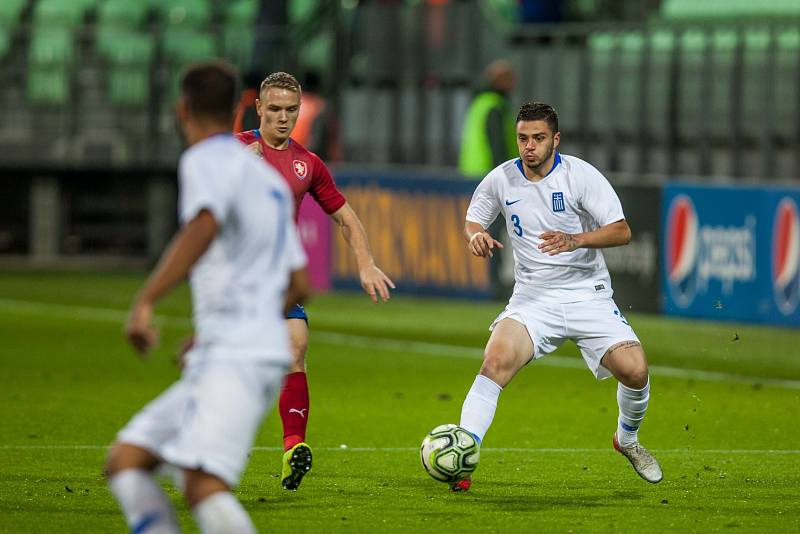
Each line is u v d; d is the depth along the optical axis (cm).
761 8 6456
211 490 1591
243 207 1619
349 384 4047
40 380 4050
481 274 5812
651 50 6106
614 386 4044
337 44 7106
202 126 1659
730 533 2125
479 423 2386
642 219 5212
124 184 7781
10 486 2456
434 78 6794
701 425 3325
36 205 7800
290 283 1705
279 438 3070
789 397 3800
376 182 6194
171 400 1633
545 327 2461
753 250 4791
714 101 5912
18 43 7731
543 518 2222
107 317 5797
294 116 2508
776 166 5712
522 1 6781
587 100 6300
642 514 2262
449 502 2353
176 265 1570
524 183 2483
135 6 7825
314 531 2108
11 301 6288
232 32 7375
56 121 7694
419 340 5078
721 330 5122
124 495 1600
